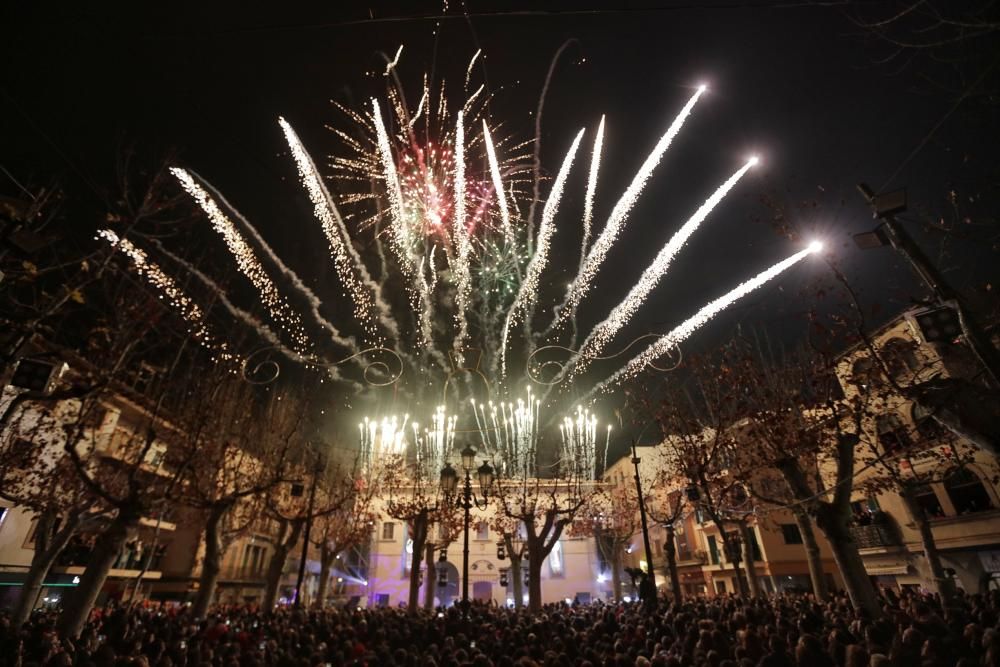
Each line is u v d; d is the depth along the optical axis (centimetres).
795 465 1608
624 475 4984
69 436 1484
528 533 2908
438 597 4775
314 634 1647
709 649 1047
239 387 2292
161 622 1748
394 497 4394
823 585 1925
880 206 816
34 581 1731
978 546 2292
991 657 803
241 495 2009
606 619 1742
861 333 1190
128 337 1430
